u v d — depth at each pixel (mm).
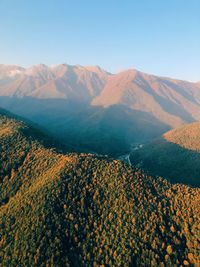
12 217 105062
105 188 114625
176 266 90312
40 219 99688
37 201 106750
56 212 102125
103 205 107812
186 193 118688
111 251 92938
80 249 93312
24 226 99438
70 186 112250
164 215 106250
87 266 89125
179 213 107375
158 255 92500
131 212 104312
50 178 116812
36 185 117938
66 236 96000
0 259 92562
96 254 92500
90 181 117625
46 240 93562
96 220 102250
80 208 105188
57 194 107875
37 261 88812
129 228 99438
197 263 90750
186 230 100938
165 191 119500
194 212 107250
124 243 95000
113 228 99938
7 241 97125
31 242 93688
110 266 89250
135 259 91375
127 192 112312
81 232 98000
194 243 96562
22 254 91688
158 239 96625
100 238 97000
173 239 98188
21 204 108938
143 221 102000
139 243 95188
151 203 109625
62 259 89188
